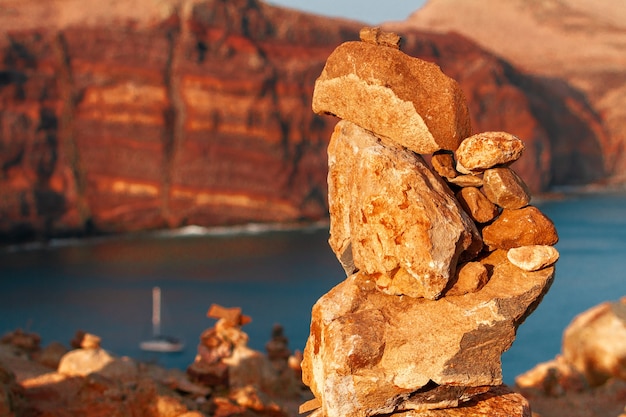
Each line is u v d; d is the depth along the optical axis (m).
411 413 8.79
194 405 18.98
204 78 152.00
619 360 29.66
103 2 153.88
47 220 139.62
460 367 8.44
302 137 158.88
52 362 24.36
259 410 19.89
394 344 8.51
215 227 150.62
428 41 198.00
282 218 154.75
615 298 81.06
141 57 150.50
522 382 27.19
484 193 9.21
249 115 153.25
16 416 16.30
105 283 96.31
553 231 8.92
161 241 135.50
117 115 147.38
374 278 8.80
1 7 147.62
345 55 9.17
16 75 141.25
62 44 147.50
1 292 90.38
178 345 62.44
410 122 8.80
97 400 17.73
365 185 8.73
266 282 96.25
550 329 65.12
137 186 148.00
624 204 195.38
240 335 22.80
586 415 23.89
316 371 9.16
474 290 8.66
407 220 8.41
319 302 9.18
